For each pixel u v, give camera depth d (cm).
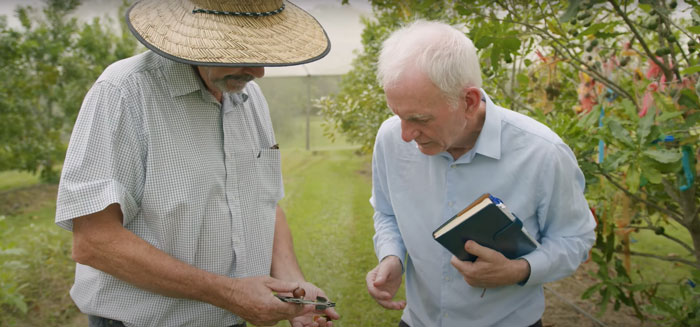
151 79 145
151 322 153
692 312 236
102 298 153
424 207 162
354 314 337
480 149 147
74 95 632
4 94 583
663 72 224
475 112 136
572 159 149
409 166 163
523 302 161
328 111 588
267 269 175
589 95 273
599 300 349
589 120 222
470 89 130
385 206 185
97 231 137
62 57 605
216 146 156
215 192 155
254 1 141
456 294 163
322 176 765
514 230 136
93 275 154
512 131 148
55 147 659
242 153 164
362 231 501
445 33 128
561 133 226
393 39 134
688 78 211
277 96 975
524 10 238
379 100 473
